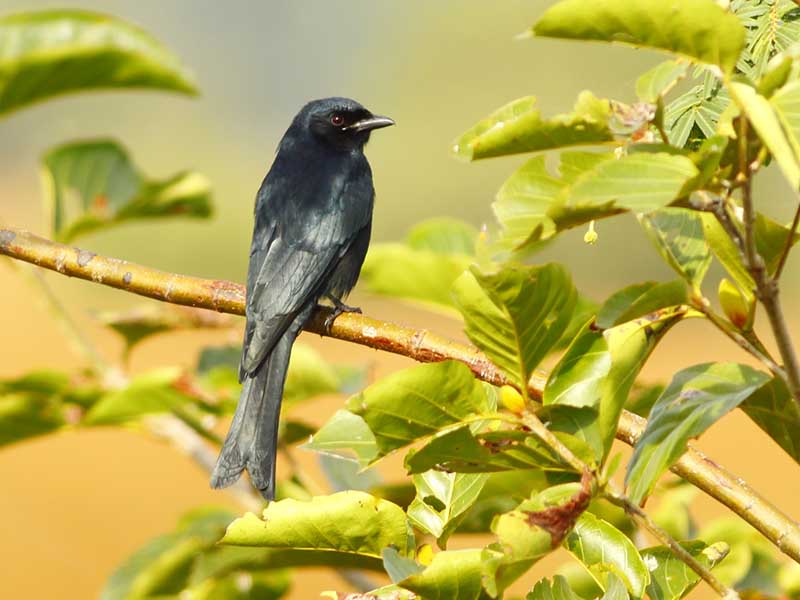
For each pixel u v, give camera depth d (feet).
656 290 15.66
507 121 14.78
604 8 14.03
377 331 22.22
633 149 14.37
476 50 212.23
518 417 16.14
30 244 25.82
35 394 30.17
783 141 13.50
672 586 18.15
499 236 14.62
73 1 244.01
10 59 28.63
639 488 15.34
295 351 30.91
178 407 29.32
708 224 16.48
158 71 29.78
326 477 29.55
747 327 16.29
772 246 16.07
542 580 17.60
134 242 187.32
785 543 17.40
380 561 24.47
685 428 15.51
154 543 29.53
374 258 30.22
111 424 30.53
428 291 31.07
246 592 29.09
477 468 16.33
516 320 15.58
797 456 18.61
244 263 190.39
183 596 27.04
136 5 254.68
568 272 15.15
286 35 255.09
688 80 19.89
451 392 15.67
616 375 16.47
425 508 18.80
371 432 16.79
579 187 13.78
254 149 237.45
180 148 231.50
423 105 209.97
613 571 17.48
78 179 35.01
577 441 15.66
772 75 13.64
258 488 27.17
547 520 14.69
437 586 15.30
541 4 208.23
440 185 201.77
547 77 181.78
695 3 13.83
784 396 18.03
